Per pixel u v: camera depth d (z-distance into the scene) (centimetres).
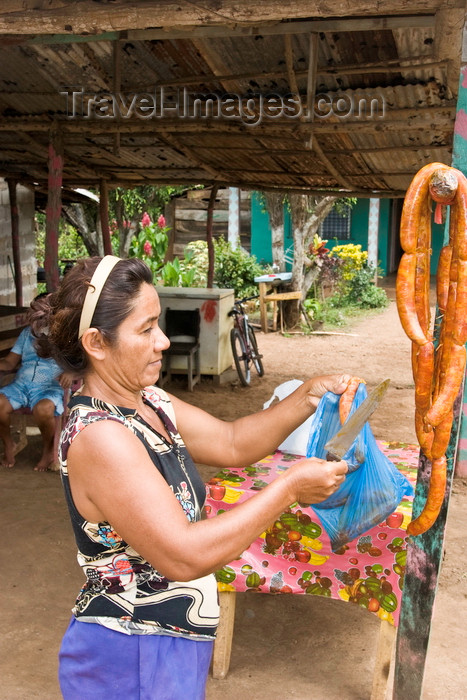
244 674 293
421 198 163
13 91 492
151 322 153
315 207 1236
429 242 169
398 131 455
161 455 156
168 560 138
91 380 156
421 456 208
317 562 270
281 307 1206
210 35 378
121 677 155
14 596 357
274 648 313
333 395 186
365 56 396
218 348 816
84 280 149
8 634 323
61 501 478
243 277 1460
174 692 158
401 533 255
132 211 1498
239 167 648
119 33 388
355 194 700
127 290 148
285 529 272
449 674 297
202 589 160
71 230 1619
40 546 412
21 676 291
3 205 984
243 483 282
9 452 539
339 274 1520
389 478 216
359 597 266
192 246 1611
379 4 238
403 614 226
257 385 834
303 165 599
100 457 141
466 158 195
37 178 824
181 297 808
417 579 220
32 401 520
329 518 223
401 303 166
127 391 157
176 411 177
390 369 941
